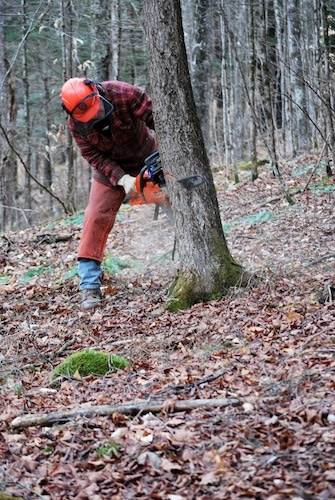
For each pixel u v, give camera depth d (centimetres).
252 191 1163
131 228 1003
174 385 427
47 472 335
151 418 380
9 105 1559
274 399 379
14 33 1816
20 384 471
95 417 389
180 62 554
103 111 584
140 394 420
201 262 588
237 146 1839
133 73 2094
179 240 594
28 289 777
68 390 445
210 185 584
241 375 425
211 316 547
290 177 1203
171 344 515
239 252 777
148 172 593
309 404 361
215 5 1293
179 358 484
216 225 591
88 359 481
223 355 470
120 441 358
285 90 1619
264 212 947
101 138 607
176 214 588
